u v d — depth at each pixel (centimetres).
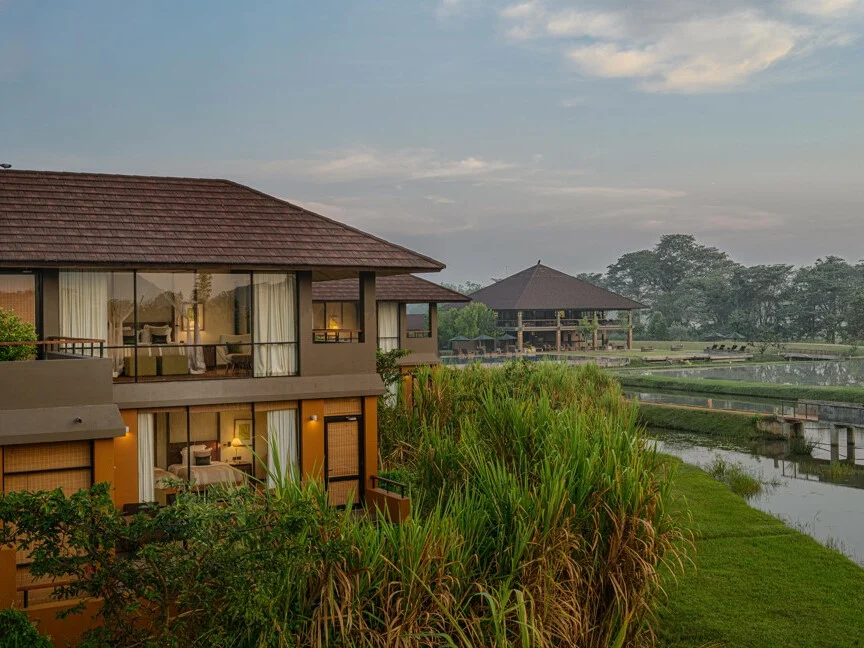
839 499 2431
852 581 1598
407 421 1909
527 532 1076
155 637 834
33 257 1381
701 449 3322
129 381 1527
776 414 3562
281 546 859
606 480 1223
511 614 1051
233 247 1598
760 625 1391
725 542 1839
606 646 1126
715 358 8200
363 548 994
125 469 1484
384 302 3300
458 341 8469
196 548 834
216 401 1555
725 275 14875
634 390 5366
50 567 792
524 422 1446
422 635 928
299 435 1653
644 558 1185
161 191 1747
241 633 880
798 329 12900
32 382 1205
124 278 1546
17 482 1191
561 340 9406
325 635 912
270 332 1655
